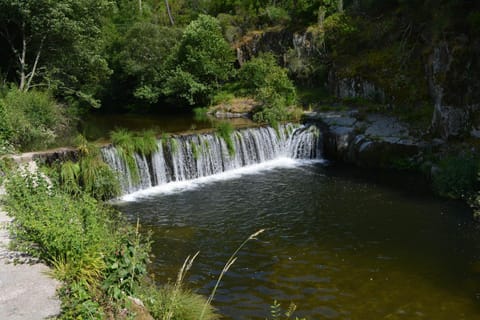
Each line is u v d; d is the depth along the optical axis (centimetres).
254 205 1493
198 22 3281
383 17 2734
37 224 597
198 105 3247
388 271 1020
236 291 936
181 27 4034
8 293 511
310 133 2153
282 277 997
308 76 3000
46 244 582
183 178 1853
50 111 1827
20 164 1276
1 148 1355
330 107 2512
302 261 1077
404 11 2477
